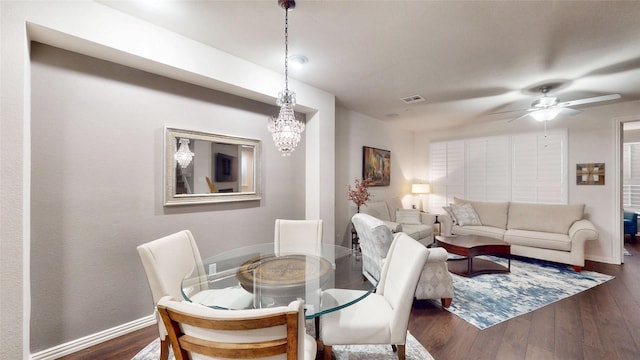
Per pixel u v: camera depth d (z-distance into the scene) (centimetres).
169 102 244
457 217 495
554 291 304
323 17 198
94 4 183
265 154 326
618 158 411
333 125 372
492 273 362
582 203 435
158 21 206
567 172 457
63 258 191
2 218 151
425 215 507
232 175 292
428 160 636
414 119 526
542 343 208
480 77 309
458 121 540
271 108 331
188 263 204
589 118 437
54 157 188
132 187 223
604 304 272
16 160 154
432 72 297
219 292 158
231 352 91
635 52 246
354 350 200
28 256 168
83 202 199
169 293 173
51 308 187
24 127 158
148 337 215
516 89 349
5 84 152
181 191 251
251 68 276
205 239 271
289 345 91
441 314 253
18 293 154
